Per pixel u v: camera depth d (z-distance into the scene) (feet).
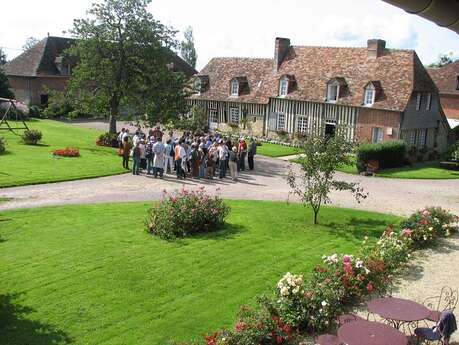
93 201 57.47
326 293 29.43
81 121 154.40
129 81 102.12
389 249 37.55
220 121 139.95
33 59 167.63
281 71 131.75
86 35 100.63
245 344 24.59
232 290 33.32
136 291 32.58
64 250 39.73
